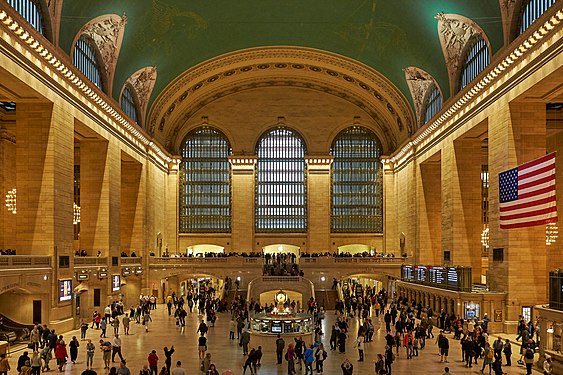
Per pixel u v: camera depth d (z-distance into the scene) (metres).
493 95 29.70
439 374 19.91
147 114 45.31
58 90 27.94
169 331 30.45
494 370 18.97
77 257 30.83
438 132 39.72
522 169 23.12
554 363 18.45
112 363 21.69
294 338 22.28
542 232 27.53
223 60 45.47
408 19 34.94
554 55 23.08
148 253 45.84
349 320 34.69
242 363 21.88
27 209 27.16
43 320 26.44
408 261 46.50
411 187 46.84
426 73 39.88
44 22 26.55
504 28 27.52
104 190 36.16
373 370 20.69
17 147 27.36
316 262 46.72
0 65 22.12
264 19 38.41
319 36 41.56
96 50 34.22
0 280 22.16
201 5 35.66
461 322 27.42
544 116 27.81
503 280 27.98
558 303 20.06
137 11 33.28
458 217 36.38
